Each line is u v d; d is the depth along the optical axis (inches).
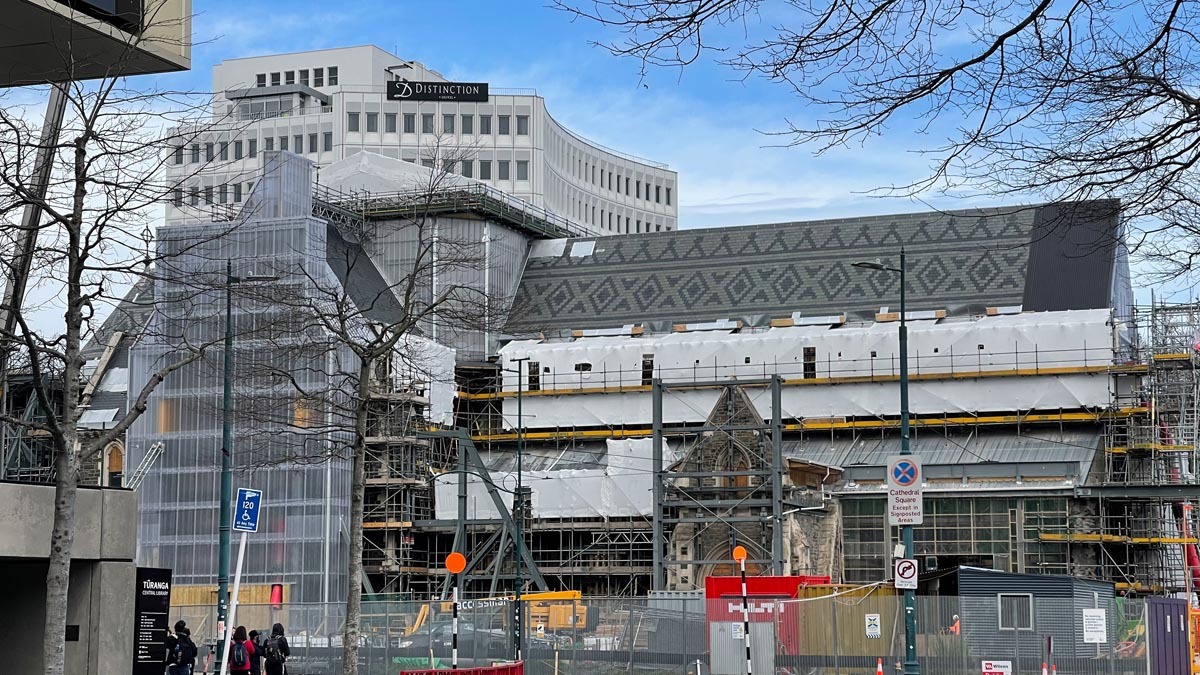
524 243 5295.3
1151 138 668.7
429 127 6860.2
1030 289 4650.6
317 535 4008.4
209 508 4030.5
